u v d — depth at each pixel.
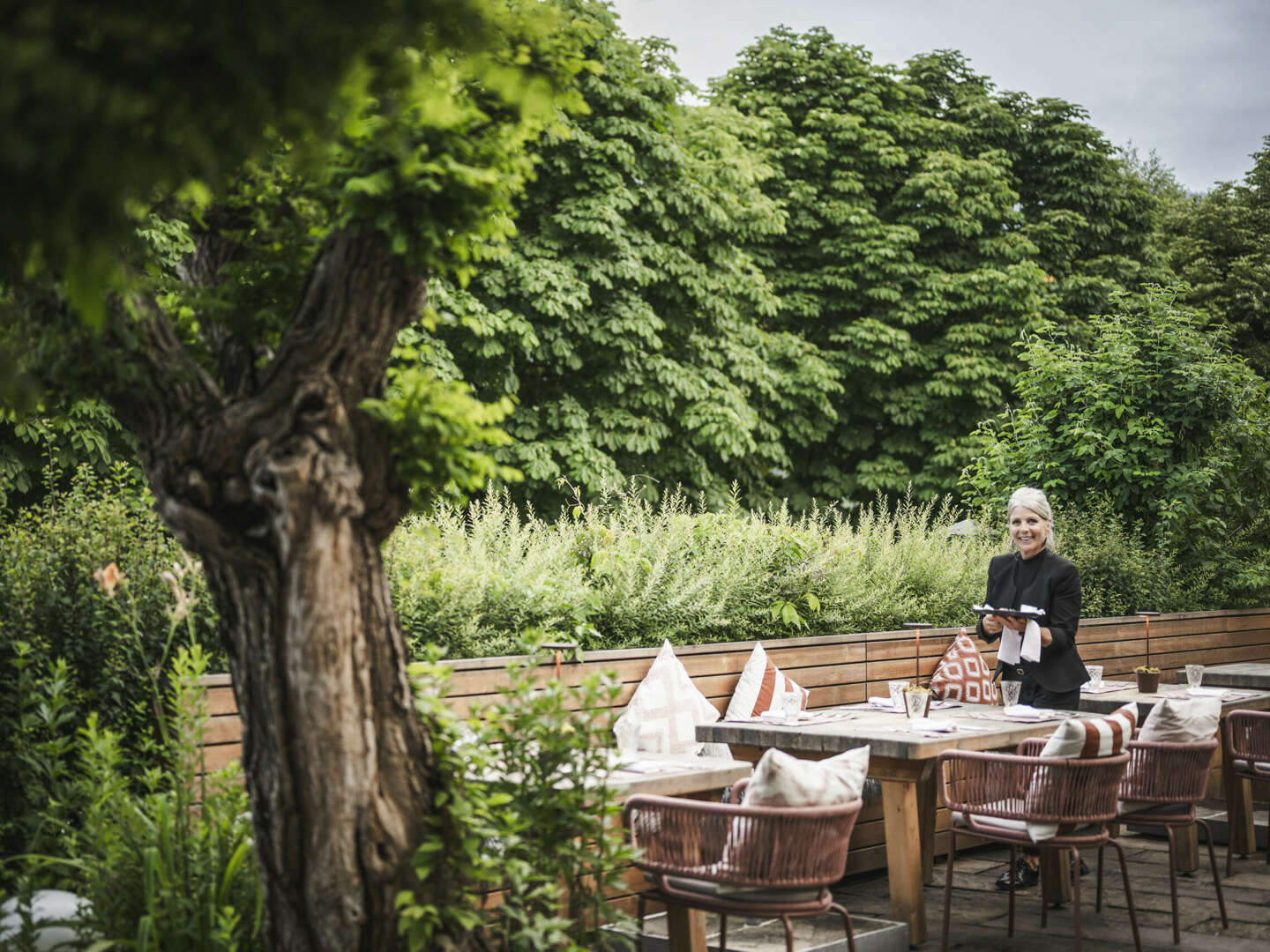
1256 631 10.67
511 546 6.46
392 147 2.64
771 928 4.80
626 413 15.63
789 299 20.31
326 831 2.70
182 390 2.78
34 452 10.80
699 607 6.60
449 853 2.90
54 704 3.81
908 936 4.88
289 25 1.73
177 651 4.39
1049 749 4.61
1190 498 10.34
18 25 1.61
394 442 2.84
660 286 16.50
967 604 8.59
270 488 2.65
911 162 21.73
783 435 19.95
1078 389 11.25
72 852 3.53
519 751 3.36
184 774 3.68
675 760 4.71
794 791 3.63
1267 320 25.27
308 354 2.79
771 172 18.22
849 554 7.89
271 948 2.81
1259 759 6.15
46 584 4.41
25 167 1.60
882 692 7.21
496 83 2.33
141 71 1.71
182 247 7.61
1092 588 9.95
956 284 20.16
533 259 14.93
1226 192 28.20
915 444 20.34
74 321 2.66
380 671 2.83
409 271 2.89
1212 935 5.14
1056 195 22.23
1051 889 5.64
